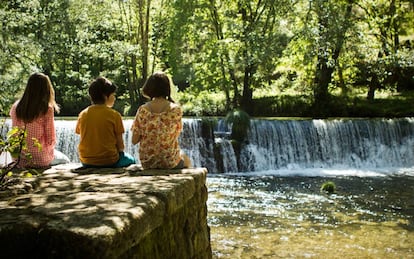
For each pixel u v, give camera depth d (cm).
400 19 2534
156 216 256
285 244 695
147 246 246
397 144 1705
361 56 2233
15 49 2059
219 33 2367
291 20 2266
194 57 2394
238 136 1592
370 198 1034
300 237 730
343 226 796
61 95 2464
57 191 292
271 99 2355
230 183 1238
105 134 441
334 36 2148
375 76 2323
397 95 2436
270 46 2131
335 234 748
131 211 230
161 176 353
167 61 2736
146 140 438
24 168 429
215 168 1538
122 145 457
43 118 454
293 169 1577
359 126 1688
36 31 2333
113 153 444
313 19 2245
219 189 1137
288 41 2189
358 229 779
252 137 1602
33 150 449
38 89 449
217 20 2362
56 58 2381
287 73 2736
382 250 671
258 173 1476
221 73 2362
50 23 2331
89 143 438
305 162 1631
